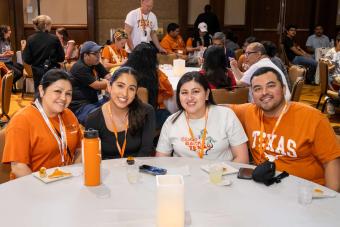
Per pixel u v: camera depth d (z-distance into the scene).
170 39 7.52
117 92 2.15
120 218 1.40
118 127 2.23
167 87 3.71
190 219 1.40
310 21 9.80
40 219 1.39
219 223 1.37
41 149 2.08
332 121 5.54
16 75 6.95
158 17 8.61
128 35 5.59
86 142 1.64
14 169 2.01
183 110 2.23
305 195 1.53
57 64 5.61
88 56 3.60
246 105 2.39
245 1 9.15
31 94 6.99
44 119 2.10
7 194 1.58
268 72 2.13
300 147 2.12
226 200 1.55
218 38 5.93
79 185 1.68
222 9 9.02
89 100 3.70
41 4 8.30
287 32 8.73
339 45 5.96
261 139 2.22
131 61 3.45
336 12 9.64
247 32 9.30
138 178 1.73
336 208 1.49
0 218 1.39
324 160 2.11
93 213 1.44
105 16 8.44
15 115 2.08
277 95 2.13
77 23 8.45
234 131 2.20
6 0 8.09
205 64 3.54
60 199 1.54
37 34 5.45
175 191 1.29
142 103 2.29
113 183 1.70
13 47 8.27
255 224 1.37
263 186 1.68
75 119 2.31
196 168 1.89
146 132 2.28
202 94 2.14
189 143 2.17
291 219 1.41
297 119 2.14
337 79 5.36
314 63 8.32
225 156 2.22
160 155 2.24
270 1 9.30
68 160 2.19
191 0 8.80
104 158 2.25
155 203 1.52
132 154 2.26
